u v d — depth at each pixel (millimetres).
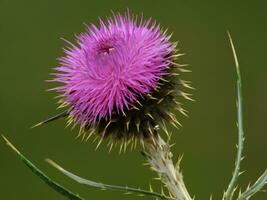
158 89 518
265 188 693
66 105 523
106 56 517
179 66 521
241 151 519
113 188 513
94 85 518
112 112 519
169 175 535
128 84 516
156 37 521
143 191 512
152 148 533
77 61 523
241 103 519
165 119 521
